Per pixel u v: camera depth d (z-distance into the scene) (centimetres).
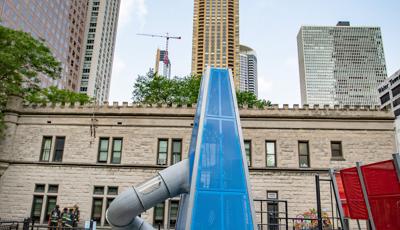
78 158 2761
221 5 17112
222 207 936
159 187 1057
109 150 2772
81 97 4475
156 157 2734
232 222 922
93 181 2698
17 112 2856
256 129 2767
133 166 2709
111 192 2681
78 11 13925
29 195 2678
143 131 2806
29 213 2630
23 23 9756
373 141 2702
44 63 3073
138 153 2753
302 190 2600
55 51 11638
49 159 2777
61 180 2705
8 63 2670
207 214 923
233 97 1105
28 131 2839
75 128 2844
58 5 12019
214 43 16438
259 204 2575
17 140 2811
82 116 2862
